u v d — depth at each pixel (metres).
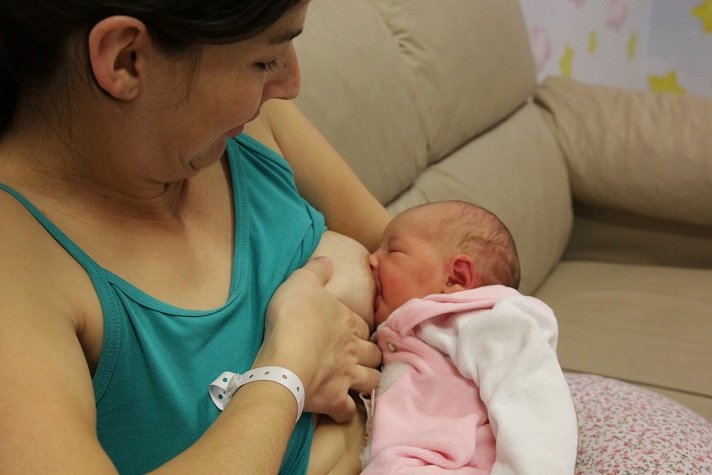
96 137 0.75
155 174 0.80
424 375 1.02
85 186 0.79
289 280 0.95
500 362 0.97
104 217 0.80
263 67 0.75
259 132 1.07
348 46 1.50
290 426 0.78
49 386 0.62
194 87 0.72
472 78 1.90
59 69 0.72
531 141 2.16
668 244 2.22
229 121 0.76
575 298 2.05
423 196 1.72
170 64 0.70
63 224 0.77
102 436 0.78
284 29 0.73
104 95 0.71
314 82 1.39
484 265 1.12
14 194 0.74
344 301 1.04
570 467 0.88
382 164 1.55
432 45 1.77
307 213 1.07
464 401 0.99
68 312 0.71
